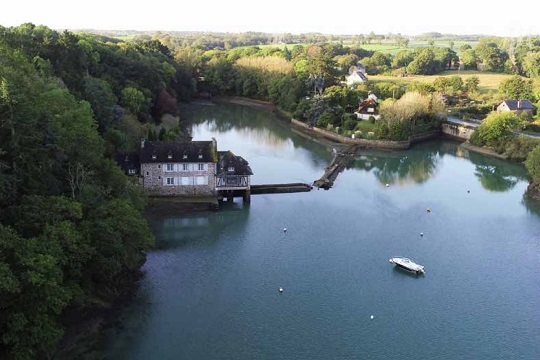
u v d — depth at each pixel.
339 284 80.44
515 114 176.88
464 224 104.50
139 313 70.00
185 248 89.88
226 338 66.50
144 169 106.44
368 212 109.25
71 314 65.81
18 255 52.38
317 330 69.25
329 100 194.00
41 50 122.19
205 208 106.12
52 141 68.62
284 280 80.81
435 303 76.44
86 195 70.31
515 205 116.06
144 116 162.12
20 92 69.56
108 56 172.62
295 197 116.81
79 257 61.44
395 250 92.25
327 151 158.62
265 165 140.75
